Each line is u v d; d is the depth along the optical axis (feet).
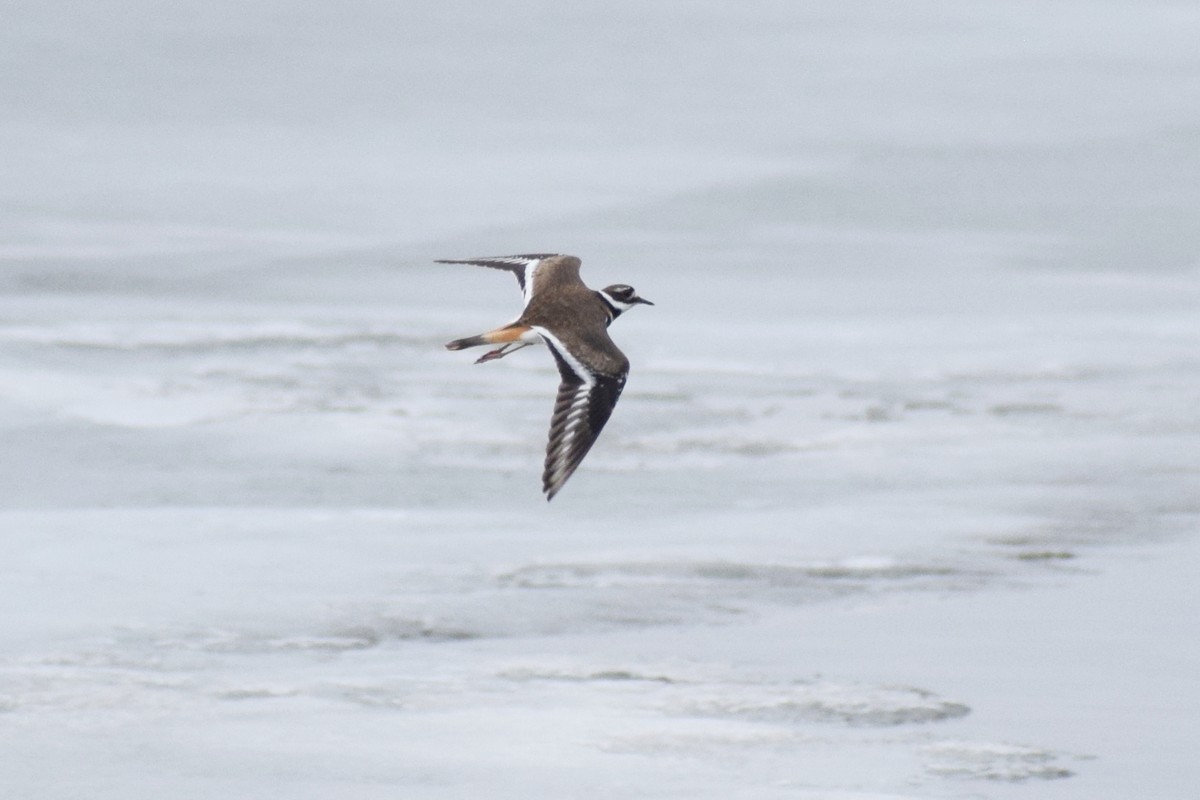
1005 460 56.95
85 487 51.52
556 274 30.83
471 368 71.31
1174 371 73.10
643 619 39.04
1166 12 185.57
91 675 34.19
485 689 33.60
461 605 39.73
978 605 40.55
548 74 167.12
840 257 103.55
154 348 73.61
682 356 75.92
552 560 44.11
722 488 53.11
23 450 55.88
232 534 46.50
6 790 28.14
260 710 32.14
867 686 34.09
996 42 174.81
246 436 58.18
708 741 30.86
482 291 93.35
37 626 37.60
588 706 32.63
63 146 140.15
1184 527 48.42
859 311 88.28
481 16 188.03
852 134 141.18
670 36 179.73
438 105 156.15
